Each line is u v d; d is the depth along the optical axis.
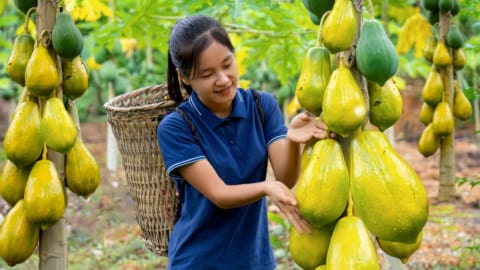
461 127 9.73
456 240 5.07
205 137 2.46
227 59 2.25
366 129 1.75
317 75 1.76
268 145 2.56
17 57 2.37
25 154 2.29
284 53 4.49
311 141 1.87
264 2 3.68
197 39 2.21
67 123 2.27
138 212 3.14
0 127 11.66
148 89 3.37
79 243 5.62
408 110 10.34
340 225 1.71
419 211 1.64
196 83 2.29
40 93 2.29
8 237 2.32
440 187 3.76
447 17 3.55
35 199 2.26
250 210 2.56
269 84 8.79
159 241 3.08
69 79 2.39
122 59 7.62
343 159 1.71
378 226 1.65
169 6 4.22
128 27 4.41
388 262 3.50
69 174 2.41
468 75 8.19
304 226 1.80
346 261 1.65
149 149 2.92
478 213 5.83
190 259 2.55
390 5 5.48
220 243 2.54
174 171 2.45
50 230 2.40
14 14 7.15
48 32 2.32
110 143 7.73
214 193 2.28
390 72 1.68
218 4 3.72
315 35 4.30
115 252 5.32
